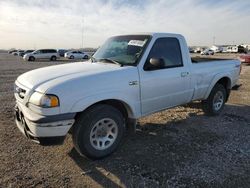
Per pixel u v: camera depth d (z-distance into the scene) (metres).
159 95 4.54
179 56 4.97
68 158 3.92
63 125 3.39
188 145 4.45
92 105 3.72
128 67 4.10
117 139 4.00
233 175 3.47
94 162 3.81
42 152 4.11
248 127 5.44
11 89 9.79
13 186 3.18
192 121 5.78
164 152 4.16
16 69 19.50
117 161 3.85
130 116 4.21
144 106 4.34
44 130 3.32
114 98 3.81
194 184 3.26
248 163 3.82
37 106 3.32
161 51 4.59
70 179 3.36
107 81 3.75
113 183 3.28
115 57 4.55
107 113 3.78
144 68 4.25
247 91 9.80
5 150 4.15
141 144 4.46
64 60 36.66
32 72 4.11
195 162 3.83
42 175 3.44
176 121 5.76
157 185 3.24
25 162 3.78
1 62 30.20
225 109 6.96
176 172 3.54
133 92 4.08
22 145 4.36
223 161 3.87
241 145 4.48
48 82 3.47
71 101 3.40
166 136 4.84
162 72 4.53
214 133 5.05
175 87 4.84
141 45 4.41
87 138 3.63
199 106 6.50
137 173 3.52
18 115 3.88
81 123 3.58
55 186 3.20
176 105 5.06
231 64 6.53
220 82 6.48
